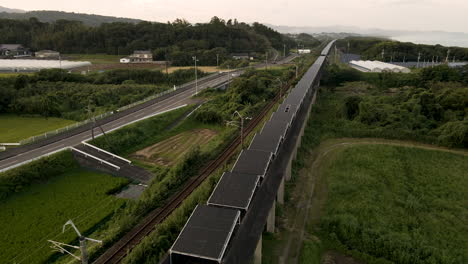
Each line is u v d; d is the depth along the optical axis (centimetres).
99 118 6247
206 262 2078
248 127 5803
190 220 2314
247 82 7731
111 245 2805
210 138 5806
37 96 7644
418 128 6000
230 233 2173
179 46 15588
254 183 2769
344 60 17100
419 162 4791
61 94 7769
